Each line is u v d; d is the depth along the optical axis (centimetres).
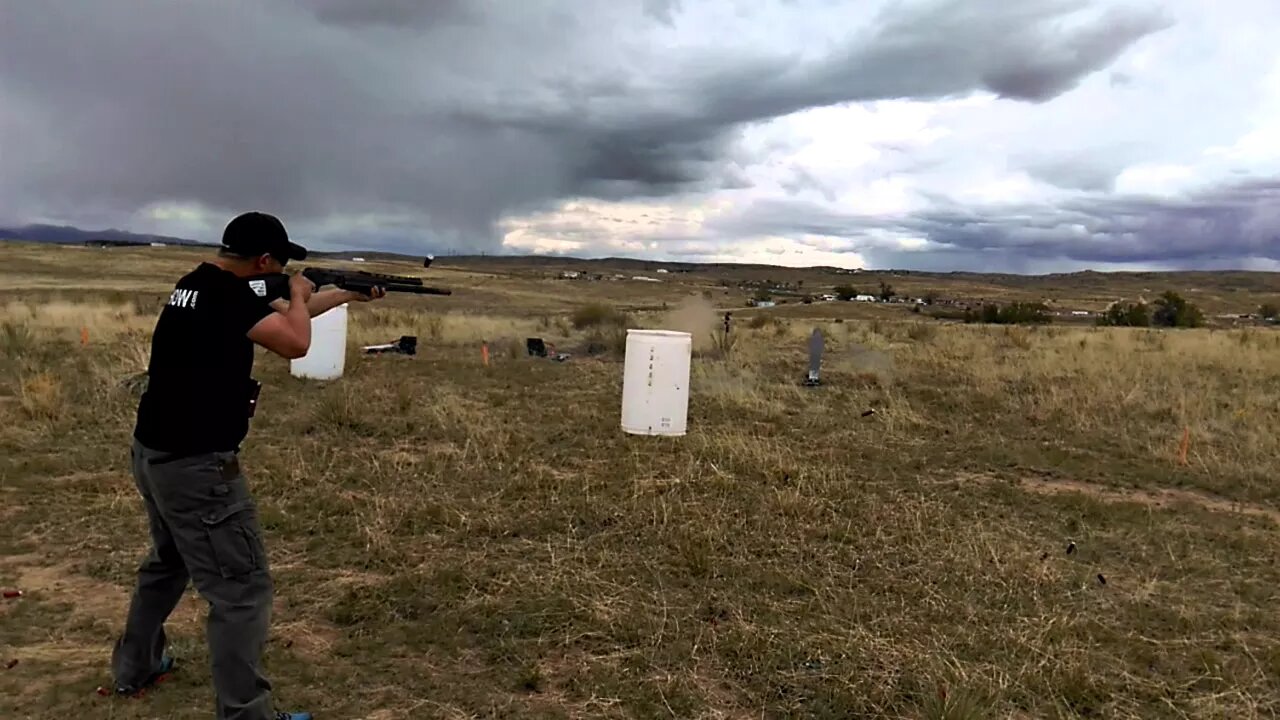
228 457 330
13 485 681
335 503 646
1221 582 553
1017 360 1680
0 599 473
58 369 1258
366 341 1830
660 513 639
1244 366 1662
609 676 402
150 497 339
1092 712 389
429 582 504
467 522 611
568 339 2053
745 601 492
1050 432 1018
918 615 482
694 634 447
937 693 379
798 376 1452
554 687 394
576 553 558
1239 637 470
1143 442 960
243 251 336
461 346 1869
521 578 512
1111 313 4441
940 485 765
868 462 841
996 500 724
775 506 669
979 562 563
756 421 1038
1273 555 605
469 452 816
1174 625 484
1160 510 710
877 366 1581
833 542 597
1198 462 873
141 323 1997
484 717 367
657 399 912
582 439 895
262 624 335
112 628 441
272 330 335
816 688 395
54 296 3419
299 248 354
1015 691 399
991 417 1099
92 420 906
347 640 436
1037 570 551
